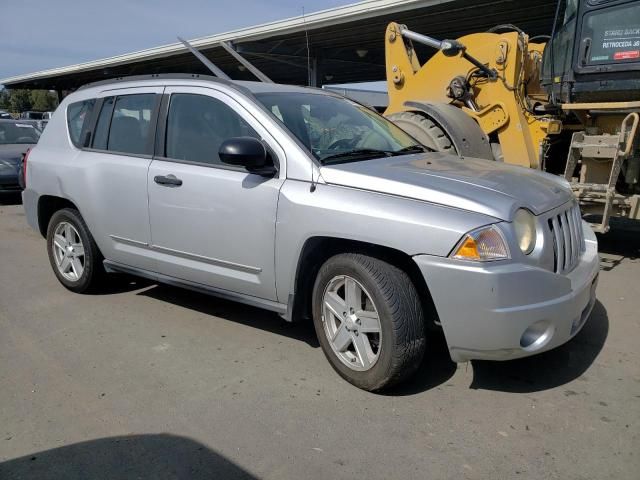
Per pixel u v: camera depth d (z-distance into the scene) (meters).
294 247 3.58
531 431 3.04
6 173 10.97
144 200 4.41
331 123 4.21
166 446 2.96
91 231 4.96
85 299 5.21
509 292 2.99
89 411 3.30
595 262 3.74
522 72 7.46
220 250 4.00
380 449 2.90
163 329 4.48
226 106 4.07
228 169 3.97
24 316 4.82
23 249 7.33
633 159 6.27
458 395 3.41
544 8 13.41
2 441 3.03
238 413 3.25
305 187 3.57
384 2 14.08
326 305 3.59
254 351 4.06
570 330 3.28
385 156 4.00
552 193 3.59
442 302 3.10
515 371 3.69
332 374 3.70
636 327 4.40
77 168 4.95
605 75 6.10
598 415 3.18
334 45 19.50
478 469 2.73
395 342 3.23
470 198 3.15
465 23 15.09
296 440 2.99
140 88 4.69
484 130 7.60
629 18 5.80
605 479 2.65
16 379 3.70
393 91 8.78
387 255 3.39
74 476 2.73
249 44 19.58
